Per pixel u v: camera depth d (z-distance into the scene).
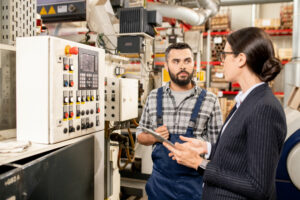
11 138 1.35
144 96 3.32
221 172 0.95
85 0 2.60
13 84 1.36
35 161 0.96
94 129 1.53
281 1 5.63
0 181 0.77
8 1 1.39
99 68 1.56
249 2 5.70
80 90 1.40
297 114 2.08
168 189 1.73
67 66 1.29
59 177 1.13
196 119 1.80
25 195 0.90
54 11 2.68
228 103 5.23
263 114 0.89
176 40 4.15
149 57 3.33
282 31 5.79
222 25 6.03
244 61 0.99
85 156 1.41
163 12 4.04
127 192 3.18
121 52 2.91
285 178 1.96
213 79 5.96
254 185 0.86
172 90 1.95
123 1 3.05
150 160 3.12
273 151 0.87
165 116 1.87
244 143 0.94
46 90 1.21
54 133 1.23
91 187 1.49
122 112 2.41
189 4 4.87
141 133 1.97
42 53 1.21
